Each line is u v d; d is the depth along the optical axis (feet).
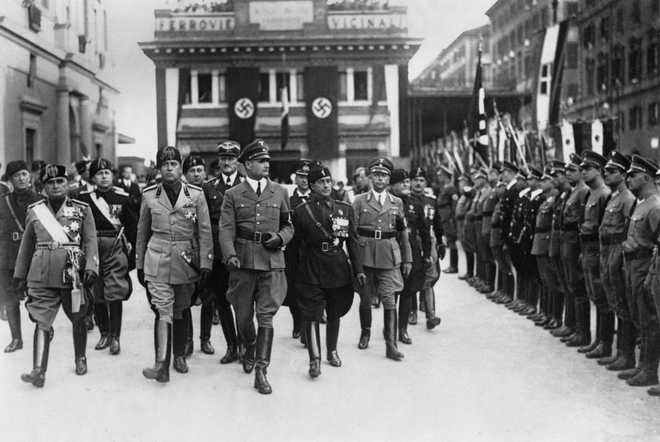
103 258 25.50
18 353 25.36
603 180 24.62
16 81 67.92
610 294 22.65
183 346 23.00
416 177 29.58
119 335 25.62
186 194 22.17
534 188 31.94
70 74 82.64
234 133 113.19
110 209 26.37
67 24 81.35
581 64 94.07
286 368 23.40
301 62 114.32
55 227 21.62
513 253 33.04
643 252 20.66
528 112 101.35
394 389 20.76
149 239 22.36
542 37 96.22
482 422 17.72
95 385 21.26
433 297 29.66
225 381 21.79
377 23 113.91
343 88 115.75
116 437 16.93
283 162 115.24
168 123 113.80
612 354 25.03
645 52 80.94
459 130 126.62
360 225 24.82
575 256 25.73
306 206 22.39
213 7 112.78
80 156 85.92
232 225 21.39
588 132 38.65
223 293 24.11
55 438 16.87
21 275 22.07
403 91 115.24
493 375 22.22
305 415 18.48
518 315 32.89
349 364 23.85
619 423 17.44
